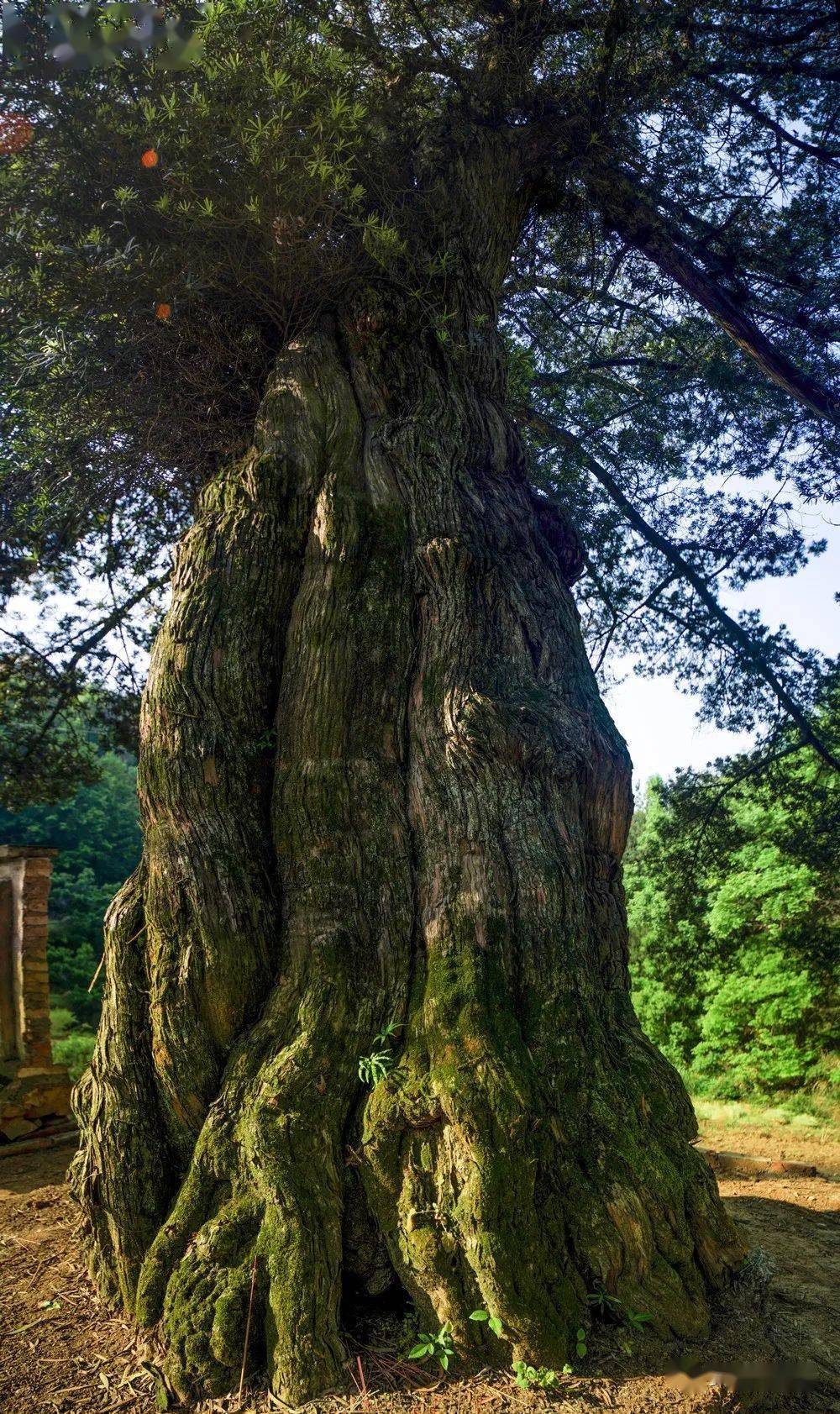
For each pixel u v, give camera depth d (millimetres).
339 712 4352
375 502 4715
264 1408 3209
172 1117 4098
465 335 5391
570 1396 3162
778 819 13453
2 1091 8086
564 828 4297
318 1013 3898
